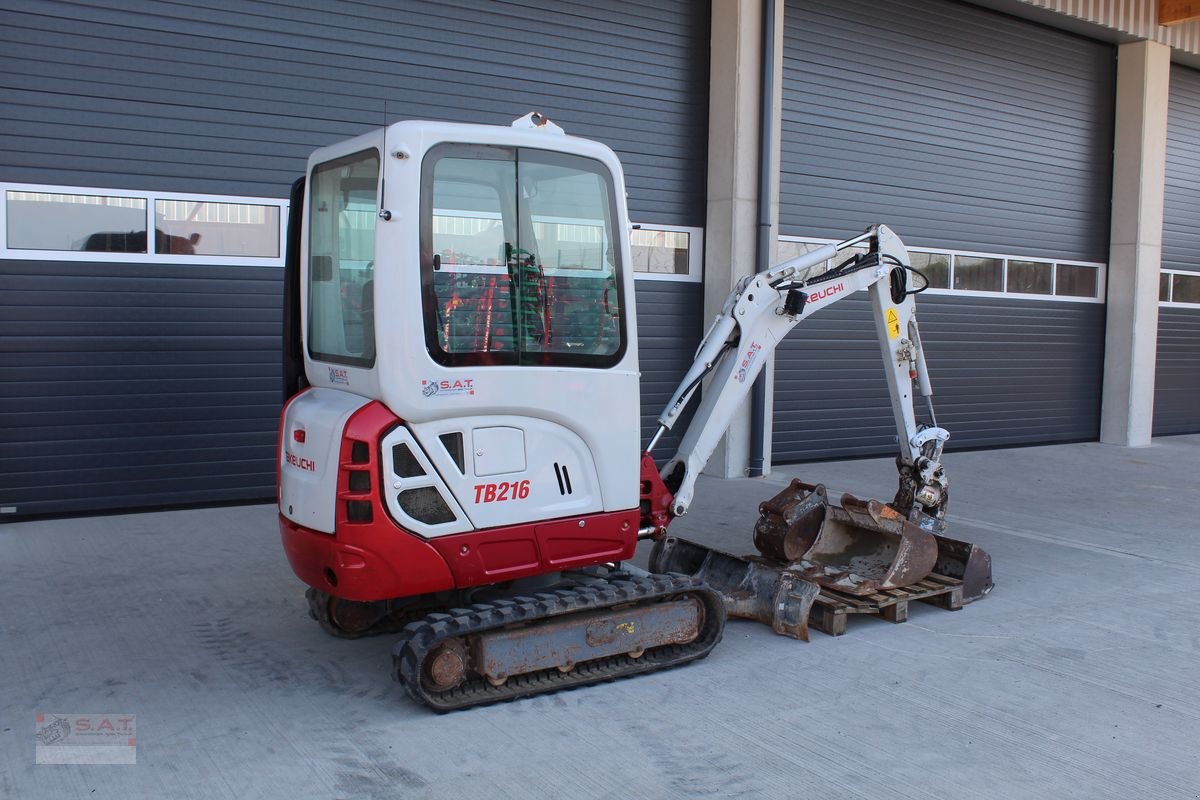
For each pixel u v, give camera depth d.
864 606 5.02
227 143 7.19
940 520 5.94
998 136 11.45
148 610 5.10
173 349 7.14
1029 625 5.16
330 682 4.20
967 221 11.29
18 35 6.50
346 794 3.23
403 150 3.65
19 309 6.65
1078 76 12.12
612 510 4.29
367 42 7.64
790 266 5.34
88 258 6.82
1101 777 3.44
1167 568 6.37
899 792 3.30
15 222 6.59
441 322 3.78
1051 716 3.97
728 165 9.09
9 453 6.70
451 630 3.79
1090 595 5.73
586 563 4.27
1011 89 11.49
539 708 3.97
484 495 3.94
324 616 4.65
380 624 4.83
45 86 6.60
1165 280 13.28
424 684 3.83
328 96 7.51
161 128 6.96
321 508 3.86
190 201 7.10
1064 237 12.25
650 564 5.76
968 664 4.56
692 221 9.39
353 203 4.02
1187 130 13.26
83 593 5.34
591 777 3.37
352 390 3.99
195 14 7.00
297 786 3.28
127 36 6.81
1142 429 12.62
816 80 9.91
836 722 3.88
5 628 4.79
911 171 10.73
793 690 4.21
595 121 8.75
